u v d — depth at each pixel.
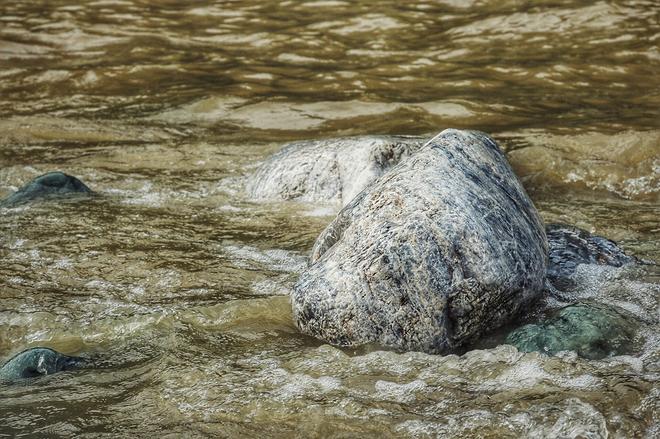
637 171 19.77
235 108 25.16
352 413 10.92
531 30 30.80
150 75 28.25
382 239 12.67
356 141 18.81
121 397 11.55
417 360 12.02
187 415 11.06
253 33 31.94
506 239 12.94
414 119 23.89
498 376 11.49
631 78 26.62
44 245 16.55
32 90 27.17
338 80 27.30
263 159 21.36
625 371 11.41
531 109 24.30
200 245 16.47
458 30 31.27
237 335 13.12
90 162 21.44
